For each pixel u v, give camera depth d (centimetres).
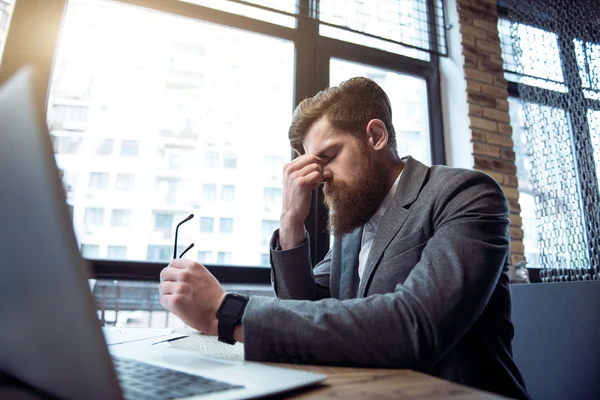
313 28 217
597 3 227
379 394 38
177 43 195
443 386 42
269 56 209
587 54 225
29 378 34
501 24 262
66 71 173
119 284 163
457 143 230
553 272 199
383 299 57
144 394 34
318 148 101
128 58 185
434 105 240
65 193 28
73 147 170
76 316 28
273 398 37
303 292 90
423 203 84
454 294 58
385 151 104
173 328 107
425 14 248
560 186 208
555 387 138
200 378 41
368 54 229
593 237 202
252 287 180
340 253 107
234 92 199
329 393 39
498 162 226
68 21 177
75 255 28
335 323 54
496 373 72
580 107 220
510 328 81
